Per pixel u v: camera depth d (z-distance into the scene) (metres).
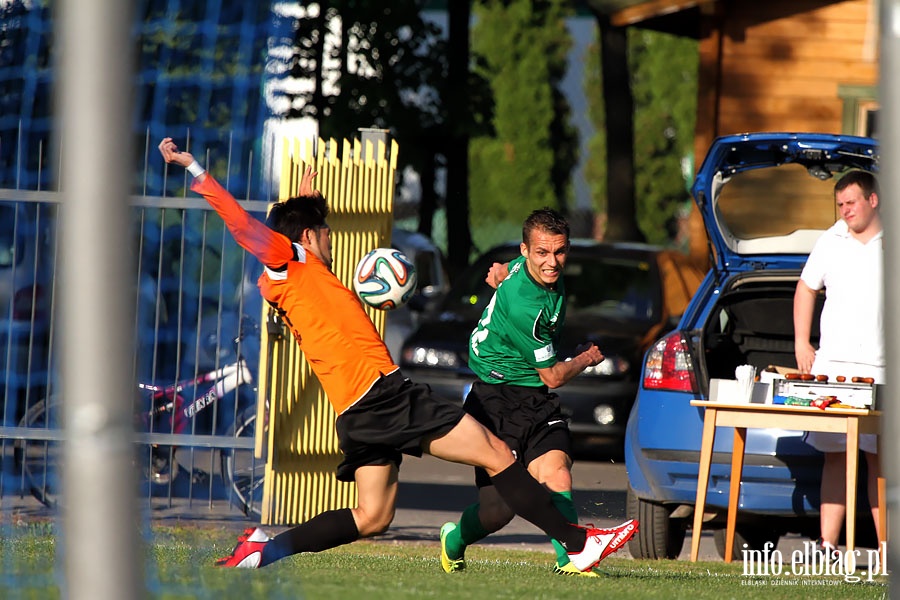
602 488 41.66
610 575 20.97
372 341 19.02
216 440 29.52
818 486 26.97
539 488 19.83
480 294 50.19
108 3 8.88
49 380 30.72
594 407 45.94
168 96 43.19
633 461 28.48
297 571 19.14
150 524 26.52
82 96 8.89
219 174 41.00
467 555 26.23
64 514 9.23
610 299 49.25
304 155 29.62
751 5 59.38
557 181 149.00
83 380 9.03
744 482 27.38
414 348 47.38
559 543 21.36
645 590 18.56
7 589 16.16
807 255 31.44
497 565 23.34
